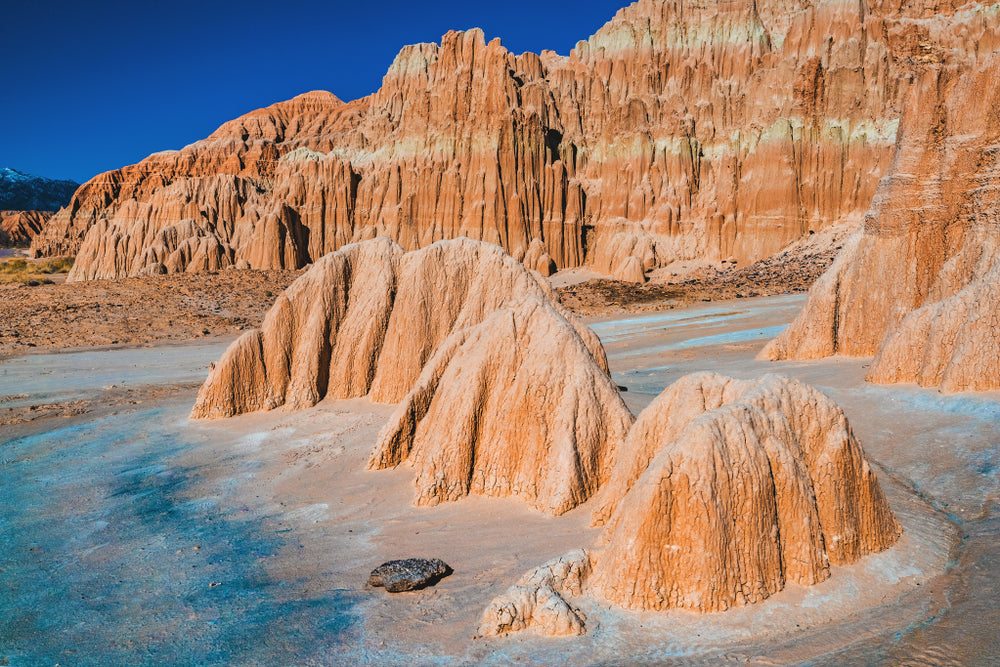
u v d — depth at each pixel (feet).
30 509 63.26
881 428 65.51
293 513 58.75
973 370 66.85
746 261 243.40
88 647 38.96
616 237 269.44
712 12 307.78
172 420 92.89
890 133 230.27
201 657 37.09
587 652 34.04
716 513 36.60
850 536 40.14
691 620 35.65
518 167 290.15
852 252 102.22
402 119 325.01
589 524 48.67
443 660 34.55
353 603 41.73
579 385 56.49
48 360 149.48
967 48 136.87
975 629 33.83
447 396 60.03
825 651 33.06
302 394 89.10
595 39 329.52
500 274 85.92
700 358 119.85
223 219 330.54
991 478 50.96
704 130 281.13
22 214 610.24
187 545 53.42
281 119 500.33
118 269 298.56
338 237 310.04
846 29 245.24
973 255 84.07
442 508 56.08
